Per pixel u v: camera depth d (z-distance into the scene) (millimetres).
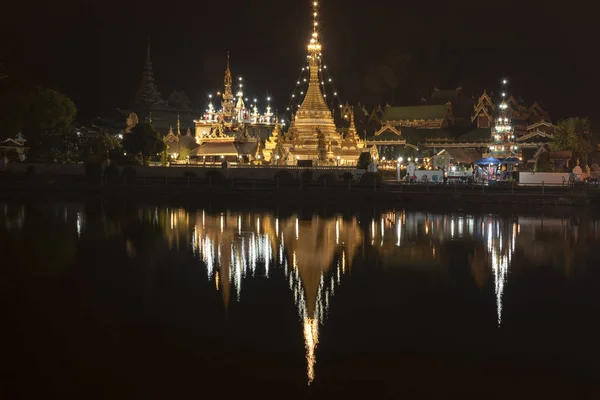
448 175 101625
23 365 22484
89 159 102000
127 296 30922
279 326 26766
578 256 42062
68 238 47125
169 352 23781
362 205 77938
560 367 22625
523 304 30203
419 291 32469
